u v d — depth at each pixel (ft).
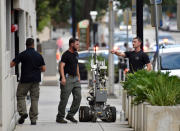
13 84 111.86
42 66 115.24
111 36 189.16
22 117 115.55
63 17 392.47
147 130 87.20
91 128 110.01
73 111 119.34
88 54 263.08
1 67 89.92
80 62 263.90
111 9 188.34
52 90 210.59
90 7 355.15
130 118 111.65
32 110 115.44
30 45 114.42
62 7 373.61
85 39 312.91
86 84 258.16
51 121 123.54
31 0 193.06
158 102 89.56
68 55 117.29
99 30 388.16
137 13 140.97
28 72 114.01
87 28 313.32
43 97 183.21
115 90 221.46
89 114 120.47
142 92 93.86
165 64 147.33
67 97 118.11
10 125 102.37
